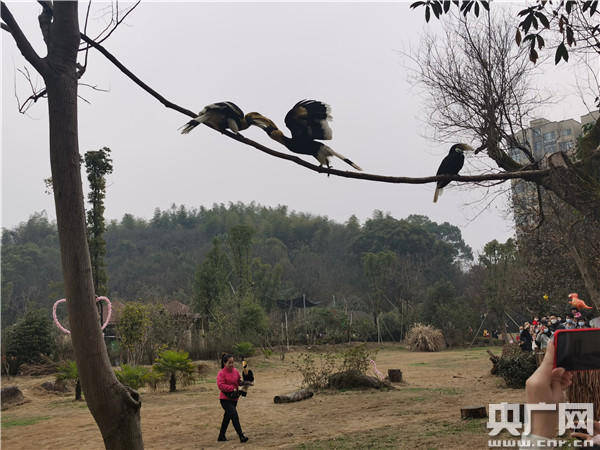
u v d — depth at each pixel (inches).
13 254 3799.2
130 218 5802.2
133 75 133.2
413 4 255.6
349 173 140.8
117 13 154.4
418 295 2448.3
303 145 131.8
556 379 52.1
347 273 3651.6
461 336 1838.1
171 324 1214.3
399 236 3629.4
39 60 132.3
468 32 358.9
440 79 358.6
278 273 2105.1
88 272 131.7
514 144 340.2
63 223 130.2
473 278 2276.1
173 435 413.4
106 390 131.0
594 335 52.8
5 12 126.4
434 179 167.9
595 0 251.8
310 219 5334.6
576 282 754.2
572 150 365.4
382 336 2134.6
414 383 703.1
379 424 399.2
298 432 392.2
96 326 131.2
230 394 376.5
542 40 242.1
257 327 1386.6
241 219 5487.2
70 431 449.4
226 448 354.6
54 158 132.2
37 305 2775.6
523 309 1379.2
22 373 1002.7
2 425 494.6
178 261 4402.1
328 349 1680.6
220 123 127.5
